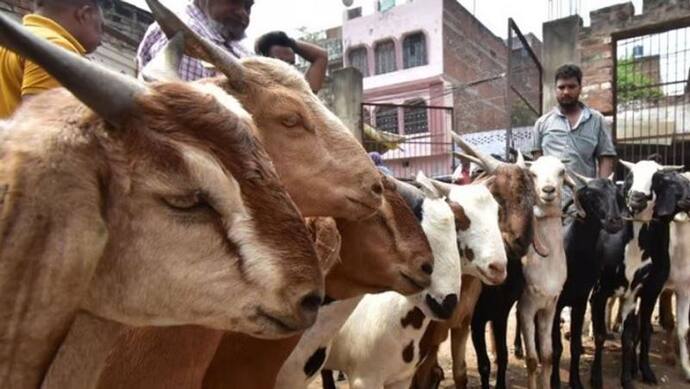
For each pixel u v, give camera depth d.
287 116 2.62
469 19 23.53
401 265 3.10
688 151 10.59
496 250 4.14
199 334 2.29
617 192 5.80
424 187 3.74
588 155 6.85
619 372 6.56
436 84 21.77
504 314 5.30
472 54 23.72
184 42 2.43
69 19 3.11
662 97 11.04
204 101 1.61
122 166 1.48
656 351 7.37
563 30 10.20
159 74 2.06
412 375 4.11
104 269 1.52
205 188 1.54
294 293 1.63
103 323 1.68
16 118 1.50
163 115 1.54
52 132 1.44
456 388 5.03
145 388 2.24
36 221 1.39
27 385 1.46
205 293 1.57
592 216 5.55
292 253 1.64
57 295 1.43
